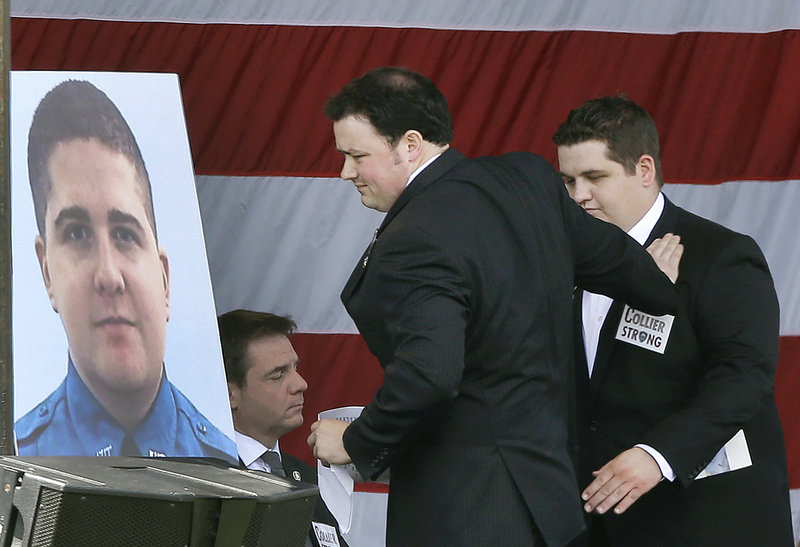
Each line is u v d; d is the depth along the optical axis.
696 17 14.81
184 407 10.01
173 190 10.59
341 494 9.66
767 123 14.80
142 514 6.21
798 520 14.86
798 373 14.80
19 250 9.41
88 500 6.12
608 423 10.79
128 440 9.54
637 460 9.89
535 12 14.74
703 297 10.33
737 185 14.81
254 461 11.46
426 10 14.65
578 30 14.74
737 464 10.48
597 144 10.48
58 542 6.12
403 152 8.96
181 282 10.38
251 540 6.52
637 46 14.78
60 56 14.07
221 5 14.40
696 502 10.47
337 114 8.95
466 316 8.55
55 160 9.85
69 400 9.33
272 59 14.47
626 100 10.79
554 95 14.73
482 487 8.76
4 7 8.27
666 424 10.07
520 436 8.83
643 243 10.77
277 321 11.52
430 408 8.34
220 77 14.40
